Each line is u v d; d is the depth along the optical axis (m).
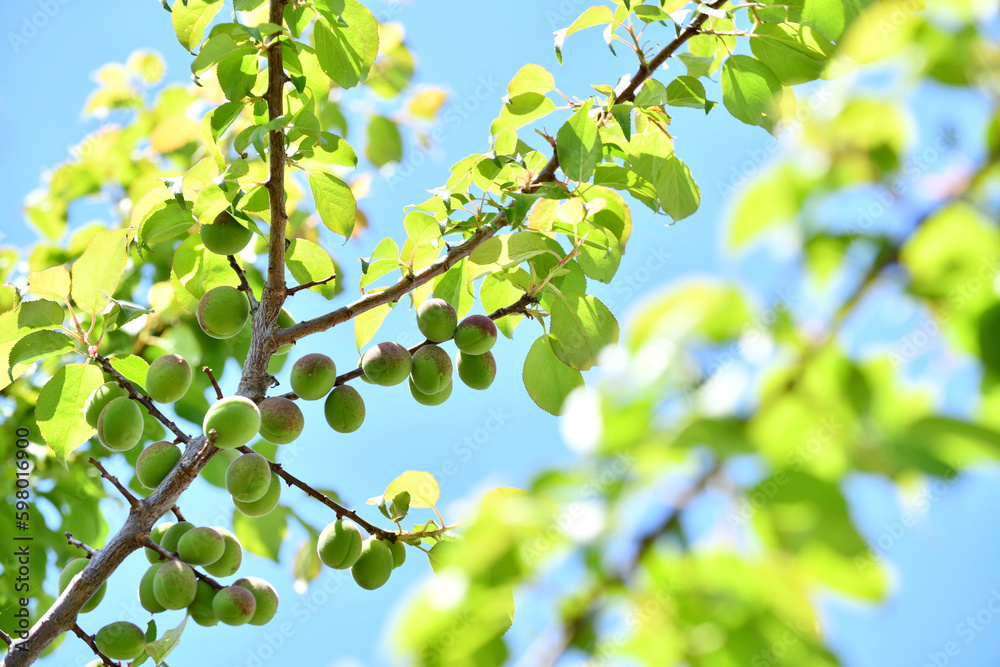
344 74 2.11
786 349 1.10
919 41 1.04
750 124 2.17
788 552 1.15
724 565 1.24
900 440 1.03
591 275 2.18
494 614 1.41
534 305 2.20
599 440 1.15
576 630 1.32
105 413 2.08
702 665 1.26
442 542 2.12
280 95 2.09
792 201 1.07
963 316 1.05
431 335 2.15
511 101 2.18
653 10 2.11
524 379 2.19
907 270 1.07
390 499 2.13
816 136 1.09
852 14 2.09
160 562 2.07
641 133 2.18
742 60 2.16
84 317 2.13
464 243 2.15
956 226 1.04
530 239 2.14
